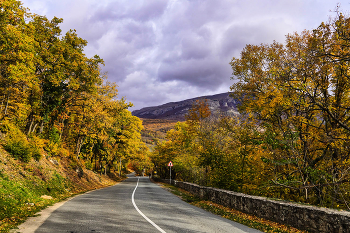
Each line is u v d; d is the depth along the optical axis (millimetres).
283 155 12953
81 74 22188
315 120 14797
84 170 28344
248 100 17250
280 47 16312
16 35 13172
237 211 9969
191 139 27766
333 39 12516
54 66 19594
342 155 12086
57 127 25016
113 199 12727
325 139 11859
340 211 5996
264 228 6875
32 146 16188
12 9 13039
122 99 30156
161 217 7785
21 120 22453
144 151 51719
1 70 15219
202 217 8281
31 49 14797
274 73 13438
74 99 24812
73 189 17578
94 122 27422
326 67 12414
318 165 13508
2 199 8031
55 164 19625
